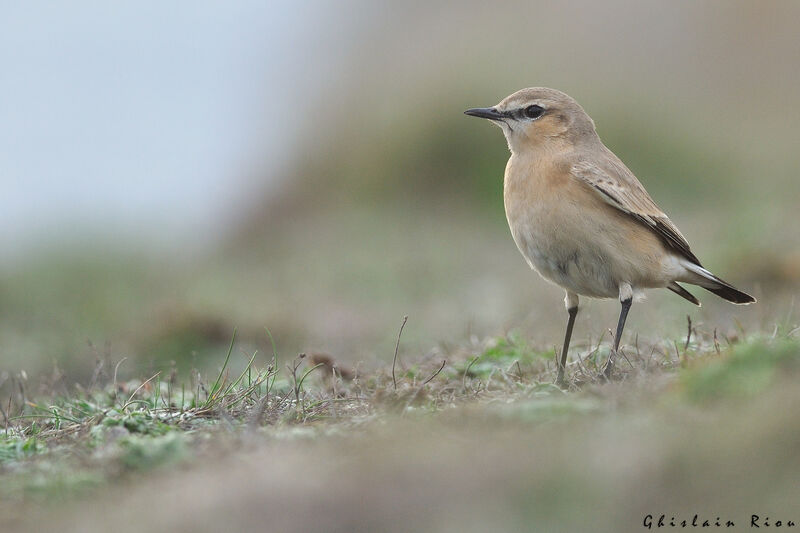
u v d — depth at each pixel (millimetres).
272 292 19094
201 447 8508
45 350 16375
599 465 7039
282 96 31375
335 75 30156
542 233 10570
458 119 25359
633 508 6758
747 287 15703
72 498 7824
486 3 30375
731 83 28391
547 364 11133
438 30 29750
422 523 6852
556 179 10484
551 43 28156
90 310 19203
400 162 25422
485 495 6973
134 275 22641
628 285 10609
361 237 22922
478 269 19562
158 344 15664
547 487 6930
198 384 10953
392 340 14820
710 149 25062
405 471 7305
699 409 7918
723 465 6871
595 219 10367
